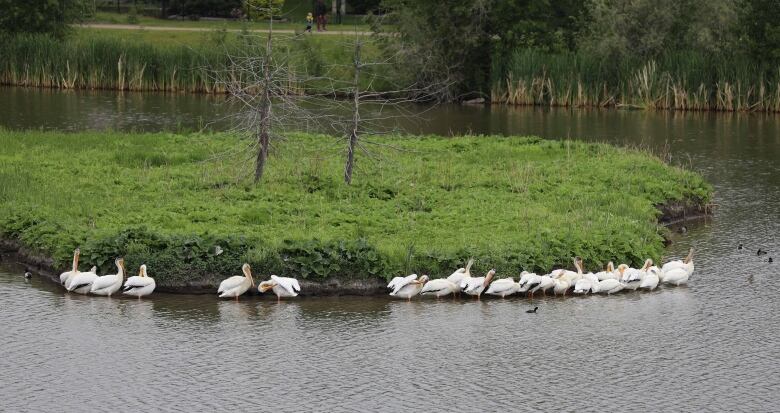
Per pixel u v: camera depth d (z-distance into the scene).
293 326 20.17
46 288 22.08
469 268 22.08
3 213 25.17
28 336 19.38
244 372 18.06
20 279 22.61
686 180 31.62
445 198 28.11
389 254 22.42
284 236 23.44
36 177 28.98
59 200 26.31
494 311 21.28
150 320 20.31
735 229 28.44
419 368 18.41
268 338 19.56
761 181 35.00
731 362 18.98
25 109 49.34
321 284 21.94
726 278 23.91
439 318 20.80
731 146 42.72
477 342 19.62
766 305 22.03
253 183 28.56
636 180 30.95
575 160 33.94
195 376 17.88
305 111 30.00
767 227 28.66
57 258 22.52
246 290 21.53
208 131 42.97
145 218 24.95
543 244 23.52
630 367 18.69
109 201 26.55
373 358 18.78
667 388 17.84
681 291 22.98
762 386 17.98
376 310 21.16
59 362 18.28
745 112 54.88
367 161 32.25
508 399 17.30
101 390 17.27
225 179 29.12
